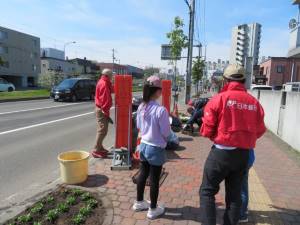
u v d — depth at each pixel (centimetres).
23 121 1185
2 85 3322
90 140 870
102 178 509
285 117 874
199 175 538
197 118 926
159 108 359
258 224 371
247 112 295
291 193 470
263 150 755
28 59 6338
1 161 638
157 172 373
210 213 306
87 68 9075
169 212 393
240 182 310
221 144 297
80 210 383
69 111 1594
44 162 635
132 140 614
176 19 1936
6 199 439
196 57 3688
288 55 1775
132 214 385
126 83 600
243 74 307
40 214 381
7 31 5675
